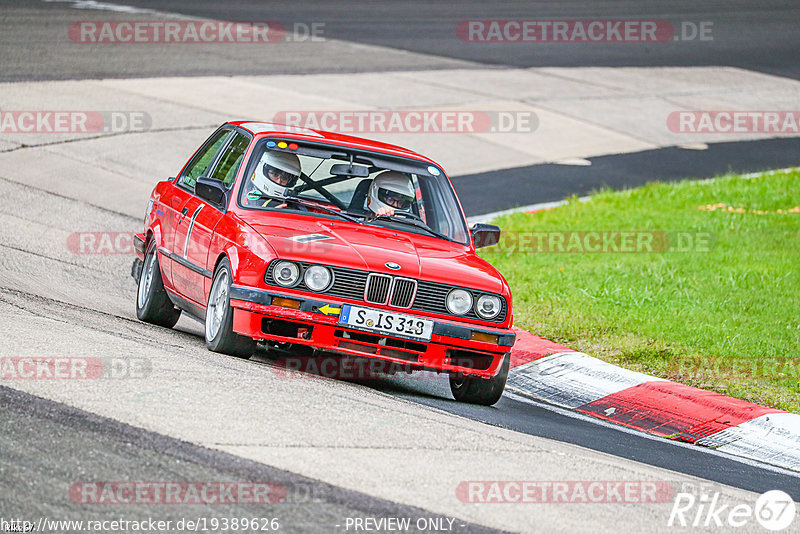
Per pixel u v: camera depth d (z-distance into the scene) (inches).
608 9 5733.3
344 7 5142.7
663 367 1343.5
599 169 2910.9
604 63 4402.1
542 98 3629.4
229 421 843.4
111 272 1624.0
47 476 700.0
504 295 1104.8
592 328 1491.1
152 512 661.9
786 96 4156.0
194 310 1205.1
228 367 1026.1
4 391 848.3
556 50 4564.5
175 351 1069.1
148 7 4436.5
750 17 5876.0
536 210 2385.6
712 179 2886.3
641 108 3705.7
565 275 1786.4
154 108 2827.3
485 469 830.5
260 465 757.3
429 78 3688.5
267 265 1046.4
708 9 6013.8
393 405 1000.2
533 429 1038.4
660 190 2630.4
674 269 1840.6
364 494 730.8
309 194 1183.6
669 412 1176.8
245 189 1168.2
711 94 4050.2
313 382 1031.6
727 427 1141.1
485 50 4392.2
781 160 3230.8
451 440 898.1
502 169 2787.9
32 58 3198.8
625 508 784.9
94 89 2930.6
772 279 1784.0
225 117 2832.2
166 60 3454.7
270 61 3656.5
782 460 1080.8
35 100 2723.9
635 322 1520.7
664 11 5826.8
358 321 1048.2
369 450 827.4
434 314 1074.7
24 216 1867.6
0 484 679.1
